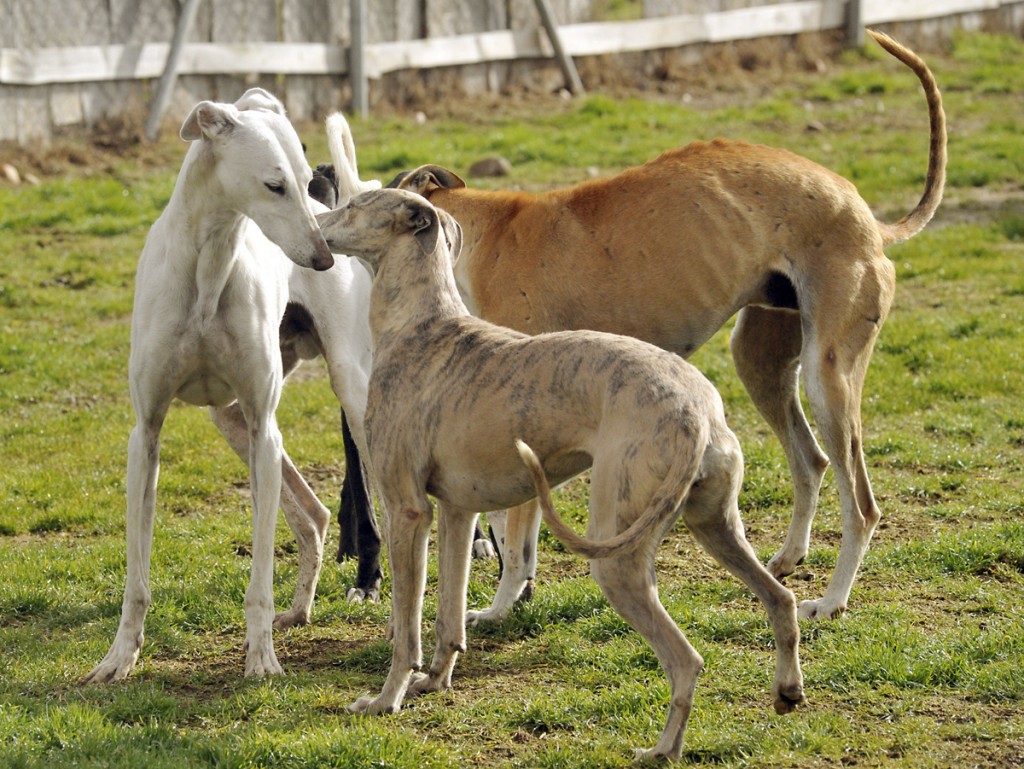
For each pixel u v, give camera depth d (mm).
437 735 6992
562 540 5855
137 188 20453
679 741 6457
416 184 9383
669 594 8891
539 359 6703
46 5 21438
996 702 7113
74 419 13352
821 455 9305
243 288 7871
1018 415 12188
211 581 9414
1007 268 16797
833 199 8648
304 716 7184
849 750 6625
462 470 6871
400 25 24797
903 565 9211
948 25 29969
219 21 23109
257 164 7336
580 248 8828
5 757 6543
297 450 12453
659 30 26906
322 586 9398
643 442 6168
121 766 6453
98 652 8242
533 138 22625
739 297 8766
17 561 9930
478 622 8578
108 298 16562
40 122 21688
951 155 21938
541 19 25859
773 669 7625
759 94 26219
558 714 7133
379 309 7441
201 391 8180
